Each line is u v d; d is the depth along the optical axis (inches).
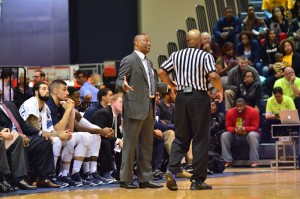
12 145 413.1
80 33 875.4
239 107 645.3
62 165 444.5
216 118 655.1
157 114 522.3
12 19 882.1
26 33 881.5
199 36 402.0
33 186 420.8
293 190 377.4
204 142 394.3
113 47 872.3
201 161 394.3
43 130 438.9
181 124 396.8
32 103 438.3
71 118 453.1
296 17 818.2
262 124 661.9
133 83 416.5
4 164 400.5
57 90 459.8
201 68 391.5
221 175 528.7
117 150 474.6
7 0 881.5
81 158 448.1
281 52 725.3
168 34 829.2
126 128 419.2
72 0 875.4
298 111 657.6
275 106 651.5
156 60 824.3
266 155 654.5
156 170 498.0
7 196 374.6
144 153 422.3
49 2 877.8
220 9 863.1
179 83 397.1
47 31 879.1
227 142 645.9
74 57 877.2
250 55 739.4
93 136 456.1
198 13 826.2
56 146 435.5
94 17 874.8
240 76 684.7
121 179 422.3
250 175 521.0
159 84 442.9
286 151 656.4
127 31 871.1
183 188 410.0
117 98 480.1
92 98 650.2
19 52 883.4
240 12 887.7
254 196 342.0
